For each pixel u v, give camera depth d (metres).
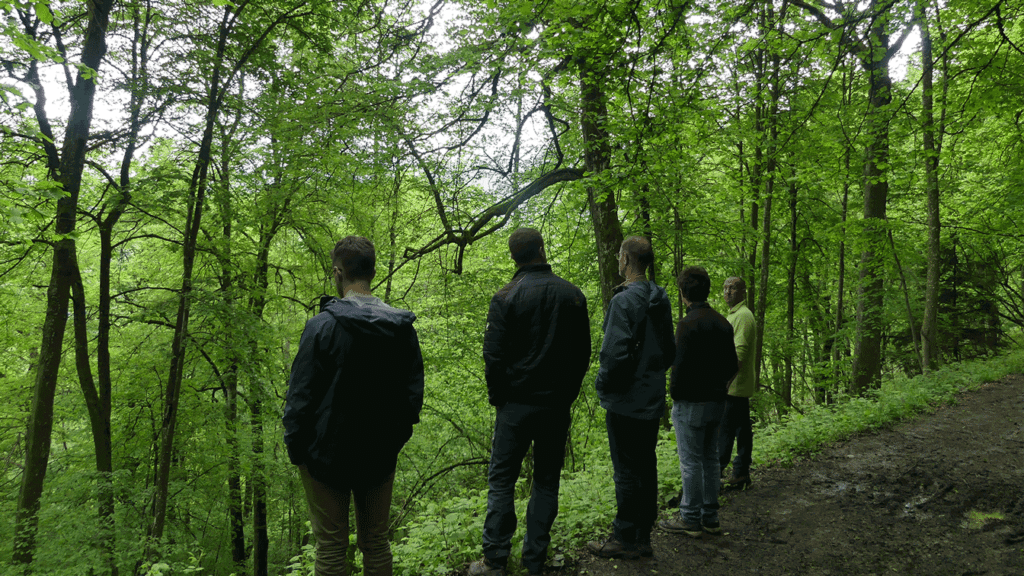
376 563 2.25
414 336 2.25
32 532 6.56
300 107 8.17
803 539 3.29
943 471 4.26
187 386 9.65
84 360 7.99
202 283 9.30
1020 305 16.11
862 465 4.60
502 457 2.64
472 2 7.36
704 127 7.51
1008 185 9.80
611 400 2.79
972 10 6.84
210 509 9.99
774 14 7.93
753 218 11.09
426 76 7.42
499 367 2.61
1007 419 5.84
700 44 6.13
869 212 10.28
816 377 13.49
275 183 9.20
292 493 10.48
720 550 3.14
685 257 9.63
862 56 5.53
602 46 5.07
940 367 10.05
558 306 2.57
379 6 8.54
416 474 10.94
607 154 7.33
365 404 2.05
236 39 8.37
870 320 10.59
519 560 2.89
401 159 8.09
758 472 4.64
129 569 6.36
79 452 9.57
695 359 3.23
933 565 2.90
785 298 13.35
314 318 2.04
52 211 5.82
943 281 14.33
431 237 10.29
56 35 7.20
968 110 6.84
